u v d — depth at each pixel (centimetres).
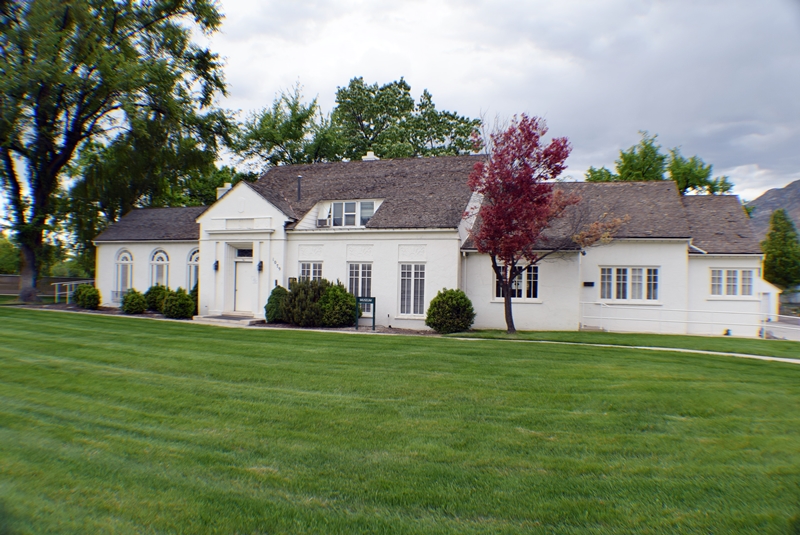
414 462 662
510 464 659
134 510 514
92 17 2922
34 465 615
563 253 2203
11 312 2416
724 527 500
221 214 2531
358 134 5159
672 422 841
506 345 1639
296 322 2227
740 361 1377
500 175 1862
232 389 1016
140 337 1681
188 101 3378
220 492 562
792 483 601
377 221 2320
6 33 2756
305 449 701
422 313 2241
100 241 2953
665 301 2308
